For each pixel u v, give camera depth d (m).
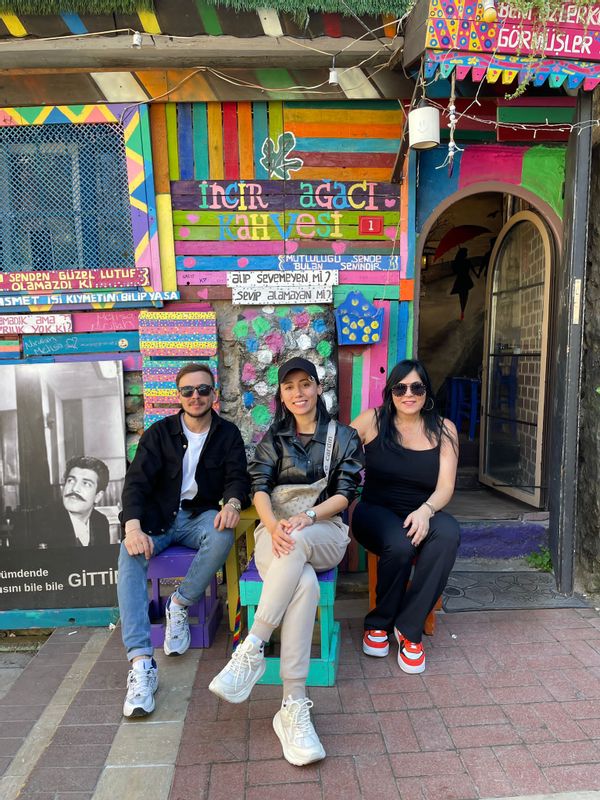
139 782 1.95
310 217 3.29
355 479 2.51
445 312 6.48
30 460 3.22
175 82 3.09
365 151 3.26
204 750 2.09
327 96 3.13
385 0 2.72
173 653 2.69
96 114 3.11
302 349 3.32
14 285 3.20
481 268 6.39
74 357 3.32
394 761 2.02
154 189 3.21
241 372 3.34
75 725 2.27
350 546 3.43
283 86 3.11
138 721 2.26
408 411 2.72
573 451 3.20
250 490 2.76
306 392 2.46
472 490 4.62
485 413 4.73
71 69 3.04
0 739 2.31
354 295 3.28
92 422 3.24
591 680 2.48
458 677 2.51
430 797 1.86
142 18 2.77
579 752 2.05
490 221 6.29
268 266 3.30
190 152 3.22
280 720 2.08
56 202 3.23
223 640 2.87
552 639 2.81
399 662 2.58
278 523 2.32
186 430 2.82
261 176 3.26
